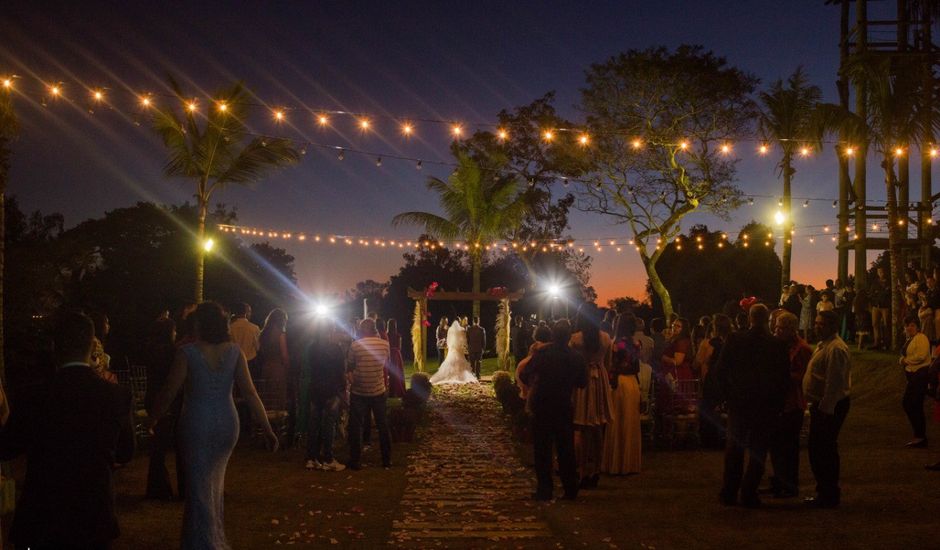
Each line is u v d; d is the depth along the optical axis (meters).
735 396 8.70
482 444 13.55
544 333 12.05
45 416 4.75
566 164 36.16
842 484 9.96
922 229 28.89
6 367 19.36
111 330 30.64
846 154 22.94
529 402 9.30
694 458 12.00
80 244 31.06
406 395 16.58
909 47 27.38
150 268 33.06
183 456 6.12
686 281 46.50
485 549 7.24
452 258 49.50
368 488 9.97
